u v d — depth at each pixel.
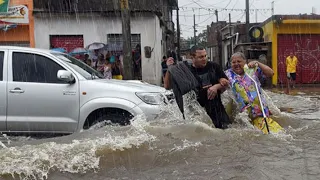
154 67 18.34
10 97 5.77
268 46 20.30
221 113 4.96
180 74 4.82
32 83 5.84
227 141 4.22
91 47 17.83
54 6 18.22
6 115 5.78
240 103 4.98
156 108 5.65
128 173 3.41
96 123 5.73
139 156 3.72
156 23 18.38
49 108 5.79
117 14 17.98
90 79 6.02
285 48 20.22
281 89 17.81
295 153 3.91
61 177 3.28
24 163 3.44
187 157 3.75
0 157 3.54
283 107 10.23
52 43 18.36
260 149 4.01
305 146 4.14
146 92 5.80
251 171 3.42
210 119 4.93
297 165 3.56
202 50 4.78
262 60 20.41
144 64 18.34
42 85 5.82
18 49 6.05
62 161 3.53
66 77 5.70
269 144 4.18
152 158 3.69
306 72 20.31
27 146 3.93
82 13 18.05
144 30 18.22
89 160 3.58
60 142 4.10
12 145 4.07
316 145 4.19
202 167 3.52
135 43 18.41
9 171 3.29
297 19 19.70
